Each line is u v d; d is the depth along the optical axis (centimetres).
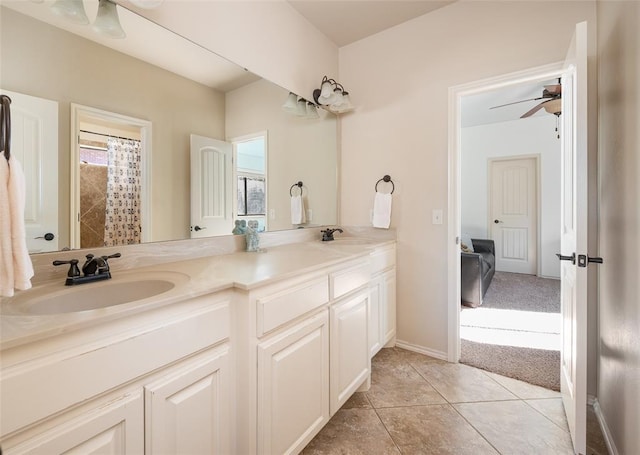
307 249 186
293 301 121
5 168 74
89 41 117
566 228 156
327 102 227
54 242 108
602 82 156
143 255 133
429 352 223
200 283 100
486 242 468
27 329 62
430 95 219
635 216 113
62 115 110
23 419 60
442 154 215
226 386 103
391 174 238
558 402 167
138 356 78
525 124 483
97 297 103
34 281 102
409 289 231
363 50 250
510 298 359
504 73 191
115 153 126
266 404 108
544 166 469
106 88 123
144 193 137
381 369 204
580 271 124
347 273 158
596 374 163
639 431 106
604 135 153
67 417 66
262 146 195
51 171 108
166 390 84
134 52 131
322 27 234
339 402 150
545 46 178
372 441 140
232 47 171
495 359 215
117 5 124
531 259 487
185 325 89
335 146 260
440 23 213
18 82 100
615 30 136
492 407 163
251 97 185
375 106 245
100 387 71
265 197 199
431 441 140
